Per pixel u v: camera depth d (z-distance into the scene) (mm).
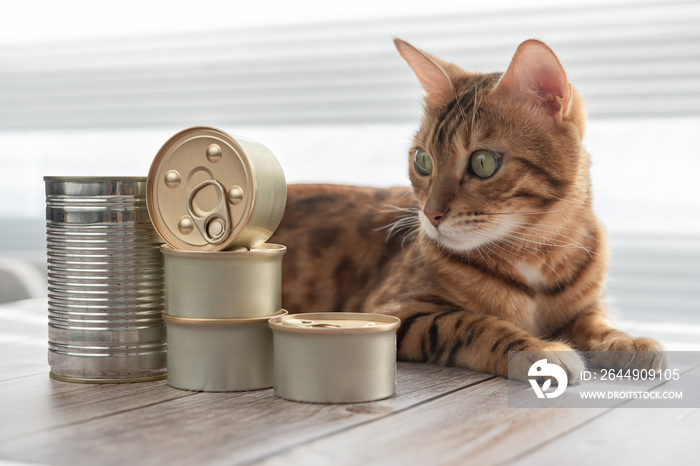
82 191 799
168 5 1965
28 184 2039
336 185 1086
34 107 2051
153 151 1981
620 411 743
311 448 679
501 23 1697
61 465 661
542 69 896
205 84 1926
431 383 813
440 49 1733
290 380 762
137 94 1983
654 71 1597
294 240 1028
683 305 1566
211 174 786
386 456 668
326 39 1828
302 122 1847
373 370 763
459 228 901
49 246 819
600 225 951
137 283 807
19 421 725
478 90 929
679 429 710
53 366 819
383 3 1796
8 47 2064
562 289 931
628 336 884
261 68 1878
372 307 954
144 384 808
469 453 672
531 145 901
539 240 910
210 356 782
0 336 987
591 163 947
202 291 778
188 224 791
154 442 689
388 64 1785
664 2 1599
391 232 1023
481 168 903
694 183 1569
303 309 1021
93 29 2023
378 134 1796
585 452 674
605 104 1618
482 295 922
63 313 810
